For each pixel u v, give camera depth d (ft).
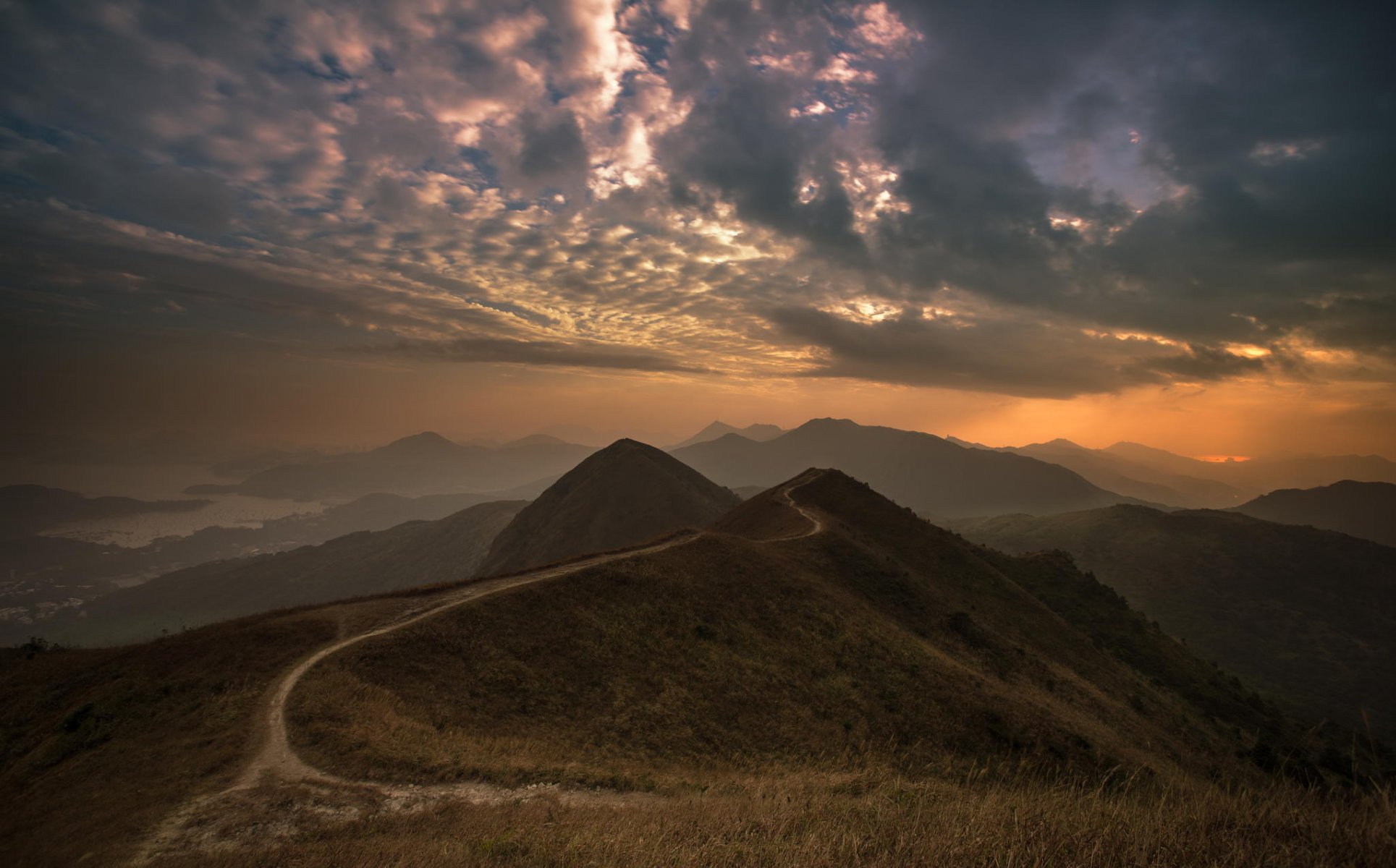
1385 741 342.03
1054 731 118.11
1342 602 613.52
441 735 79.66
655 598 136.56
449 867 38.14
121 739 81.76
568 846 36.88
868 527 263.29
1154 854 23.44
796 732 101.24
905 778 72.38
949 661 144.36
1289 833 24.13
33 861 54.95
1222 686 249.14
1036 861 22.97
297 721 77.36
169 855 51.65
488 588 135.23
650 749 88.94
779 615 143.74
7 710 105.19
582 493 573.74
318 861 43.60
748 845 31.17
